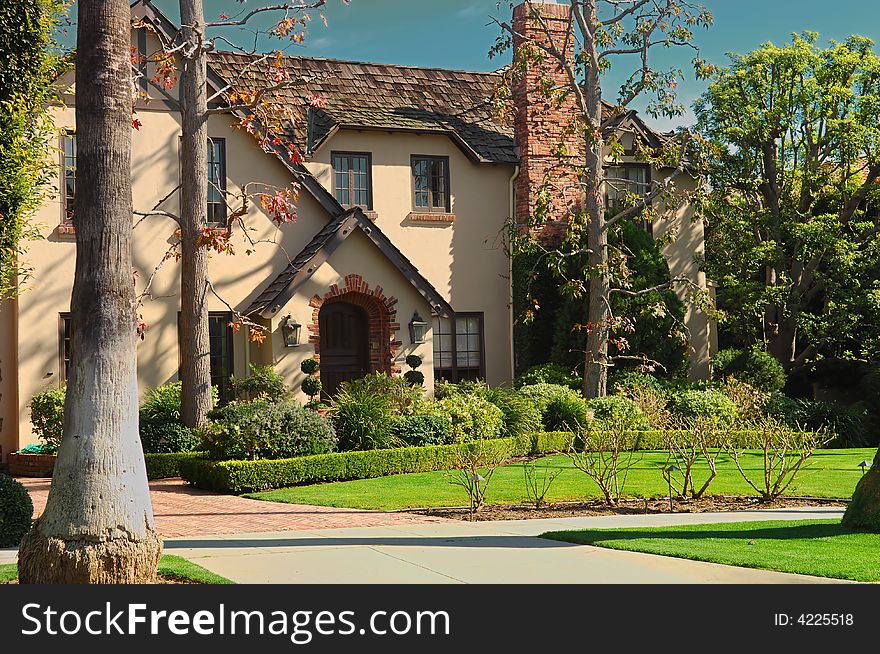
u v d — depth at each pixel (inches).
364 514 513.0
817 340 1046.4
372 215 936.9
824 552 365.7
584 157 1005.8
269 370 812.0
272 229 890.1
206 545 412.5
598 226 905.5
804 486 610.2
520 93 995.3
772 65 1062.4
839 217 1080.8
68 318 815.1
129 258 315.6
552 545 397.1
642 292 892.0
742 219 1074.7
